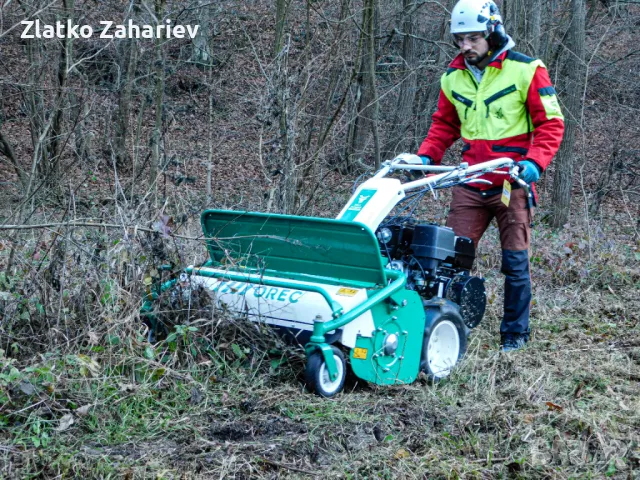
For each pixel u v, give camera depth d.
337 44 7.98
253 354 4.36
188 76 10.70
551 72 14.09
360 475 3.32
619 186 12.73
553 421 3.96
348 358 4.36
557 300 6.80
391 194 4.54
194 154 8.21
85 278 4.41
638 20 16.77
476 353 5.09
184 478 3.17
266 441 3.59
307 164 7.67
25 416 3.54
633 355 5.31
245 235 4.79
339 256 4.45
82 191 7.12
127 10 7.91
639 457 3.54
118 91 8.66
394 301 4.38
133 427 3.63
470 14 4.99
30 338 4.23
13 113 14.55
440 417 3.98
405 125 12.38
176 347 4.25
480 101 5.20
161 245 4.46
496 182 5.21
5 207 6.89
